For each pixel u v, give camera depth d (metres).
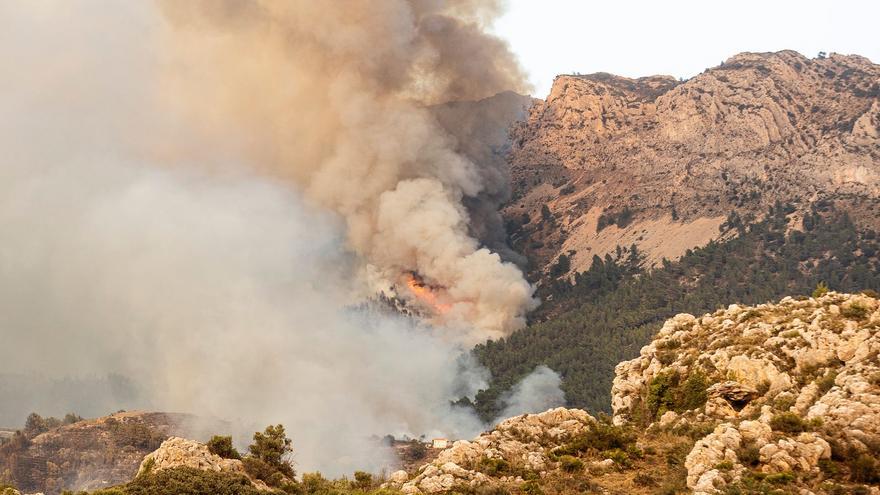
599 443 128.50
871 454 110.75
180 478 109.12
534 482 117.50
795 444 111.88
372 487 124.06
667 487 112.31
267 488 115.06
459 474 116.62
